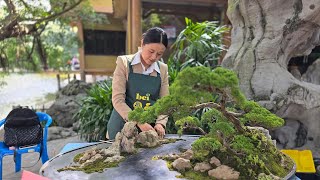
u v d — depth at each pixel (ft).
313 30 8.08
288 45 8.11
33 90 30.86
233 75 2.86
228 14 8.98
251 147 3.44
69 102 17.66
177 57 11.07
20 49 18.85
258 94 7.84
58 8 17.78
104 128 10.18
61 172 3.47
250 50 8.11
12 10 15.64
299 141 8.23
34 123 8.54
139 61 5.04
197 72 2.73
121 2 19.67
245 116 3.36
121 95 4.95
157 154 3.97
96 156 3.83
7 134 8.26
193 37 10.28
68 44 22.31
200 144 3.44
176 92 2.77
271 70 7.83
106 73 27.30
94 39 27.07
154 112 3.22
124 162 3.70
